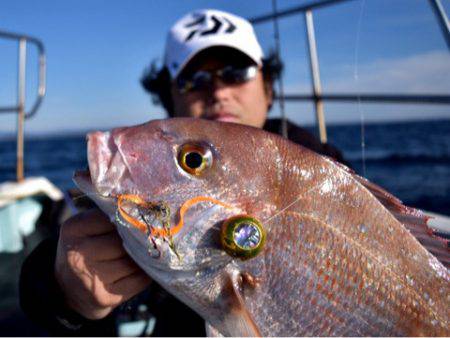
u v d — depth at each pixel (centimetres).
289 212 38
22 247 105
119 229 37
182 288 37
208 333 40
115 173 36
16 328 78
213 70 66
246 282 37
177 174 37
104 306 39
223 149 38
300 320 38
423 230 41
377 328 38
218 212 37
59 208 114
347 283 38
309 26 77
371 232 39
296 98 83
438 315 40
